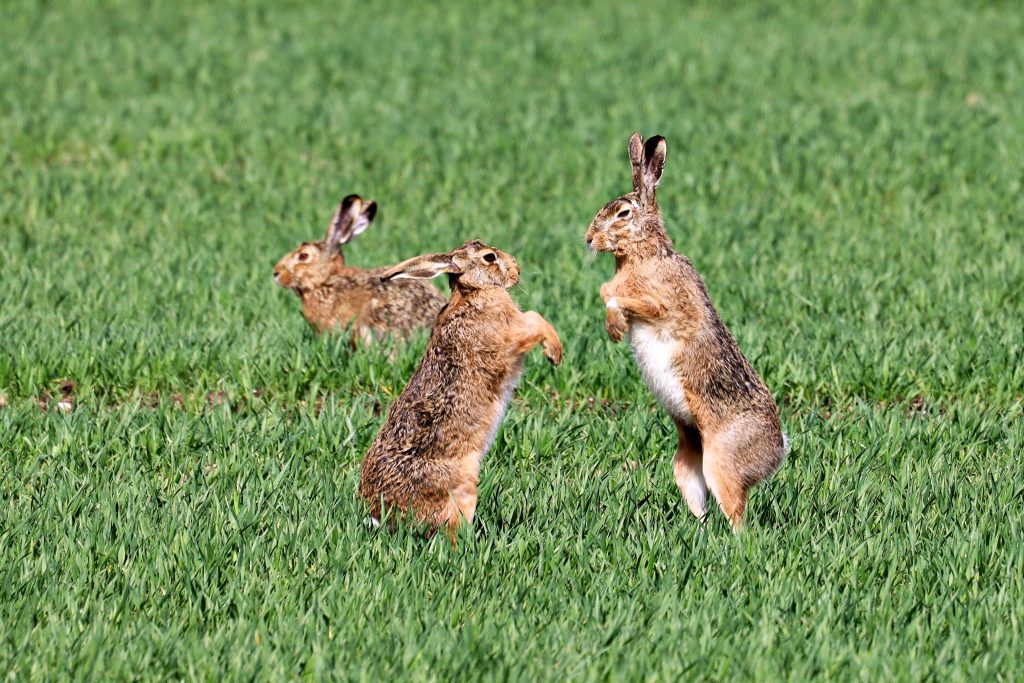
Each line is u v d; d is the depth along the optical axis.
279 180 34.06
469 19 55.78
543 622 13.41
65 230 29.75
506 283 15.71
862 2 58.97
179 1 59.59
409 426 15.41
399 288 22.88
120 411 19.70
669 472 17.44
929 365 21.27
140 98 42.41
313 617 13.33
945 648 12.82
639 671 12.46
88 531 15.19
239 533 15.01
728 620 13.34
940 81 44.84
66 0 59.22
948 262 26.94
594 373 20.94
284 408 20.64
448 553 14.73
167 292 25.23
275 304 24.72
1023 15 56.44
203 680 12.30
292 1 59.41
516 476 17.22
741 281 25.78
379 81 45.03
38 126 38.41
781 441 16.09
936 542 15.02
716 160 34.84
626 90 43.34
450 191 32.72
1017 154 35.50
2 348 21.72
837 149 36.16
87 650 12.65
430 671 12.52
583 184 33.47
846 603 13.73
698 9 58.44
